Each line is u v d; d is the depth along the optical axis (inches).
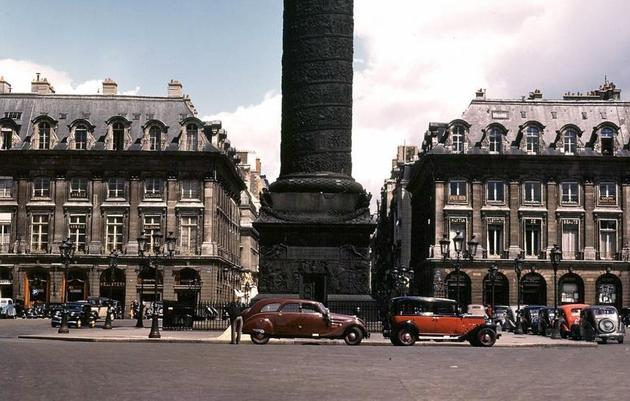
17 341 1353.3
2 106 3348.9
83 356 970.1
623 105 3319.4
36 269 3189.0
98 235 3193.9
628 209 3149.6
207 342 1355.8
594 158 3139.8
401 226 4347.9
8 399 574.2
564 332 1770.4
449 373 816.9
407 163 4495.6
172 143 3245.6
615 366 947.3
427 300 1349.7
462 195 3134.8
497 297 3105.3
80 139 3250.5
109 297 3179.1
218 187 3297.2
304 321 1306.6
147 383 682.8
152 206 3189.0
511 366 921.5
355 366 884.0
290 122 1598.2
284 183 1592.0
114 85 3484.3
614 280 3129.9
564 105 3304.6
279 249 1590.8
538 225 3139.8
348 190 1589.6
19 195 3218.5
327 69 1576.0
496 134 3184.1
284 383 701.9
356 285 1583.4
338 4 1588.3
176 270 3159.5
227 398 596.4
